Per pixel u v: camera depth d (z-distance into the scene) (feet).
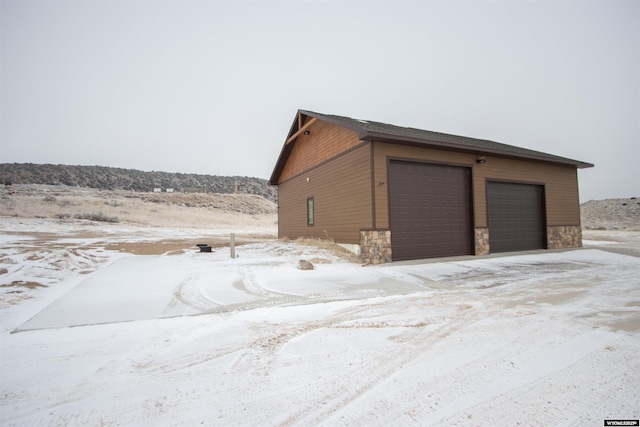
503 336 12.53
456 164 37.91
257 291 20.38
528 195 44.88
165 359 10.79
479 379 9.25
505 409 7.81
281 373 9.74
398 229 34.32
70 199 117.29
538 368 9.89
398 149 34.37
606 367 9.93
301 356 10.91
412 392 8.60
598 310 15.98
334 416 7.60
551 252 41.75
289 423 7.35
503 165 42.01
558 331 13.00
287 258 34.53
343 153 38.50
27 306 17.63
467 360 10.46
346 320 14.71
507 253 40.47
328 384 9.07
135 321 14.61
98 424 7.39
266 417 7.59
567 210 48.34
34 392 8.79
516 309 16.22
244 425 7.29
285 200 60.03
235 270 27.66
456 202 38.27
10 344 12.10
